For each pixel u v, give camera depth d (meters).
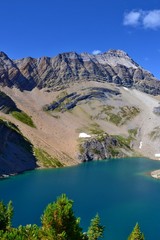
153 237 84.38
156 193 139.62
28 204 113.81
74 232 26.33
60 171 194.75
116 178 176.38
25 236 25.28
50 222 26.06
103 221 97.12
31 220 95.19
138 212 108.12
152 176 185.00
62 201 26.66
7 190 136.12
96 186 152.12
